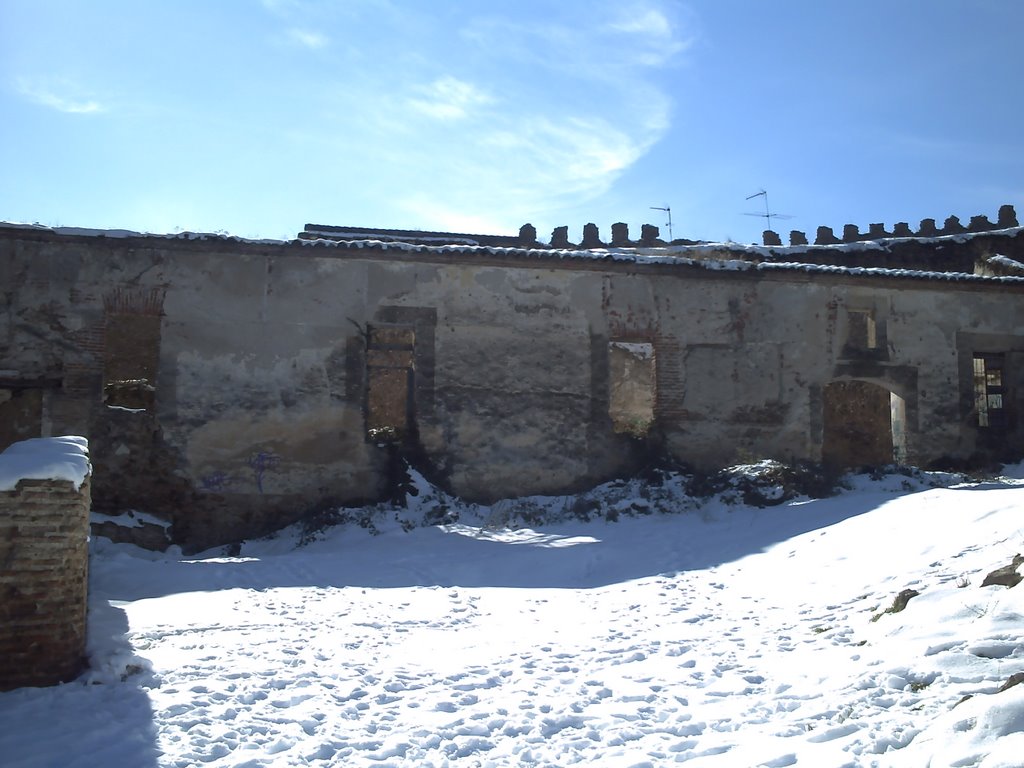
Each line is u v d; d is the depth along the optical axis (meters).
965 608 8.73
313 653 9.72
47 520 8.58
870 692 7.46
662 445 21.14
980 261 28.44
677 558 14.71
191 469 19.03
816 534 14.48
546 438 20.59
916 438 22.75
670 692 8.33
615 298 21.41
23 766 6.71
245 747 7.09
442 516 18.59
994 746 5.84
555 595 12.99
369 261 20.33
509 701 8.15
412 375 20.56
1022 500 13.35
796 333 22.27
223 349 19.50
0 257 18.95
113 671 8.62
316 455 19.56
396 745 7.09
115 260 19.34
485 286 20.78
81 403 18.80
